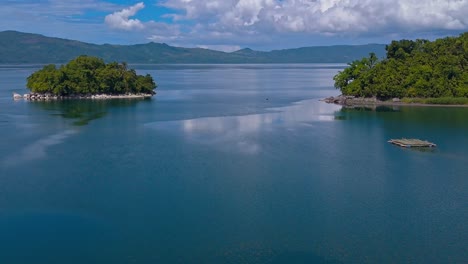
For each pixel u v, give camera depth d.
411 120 117.62
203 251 45.88
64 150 81.50
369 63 168.50
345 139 93.25
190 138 92.31
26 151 80.38
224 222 51.81
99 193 60.22
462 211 55.31
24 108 137.25
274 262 44.06
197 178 66.44
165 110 134.62
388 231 50.03
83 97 170.88
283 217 53.22
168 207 55.84
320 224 51.53
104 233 49.28
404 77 156.00
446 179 67.31
